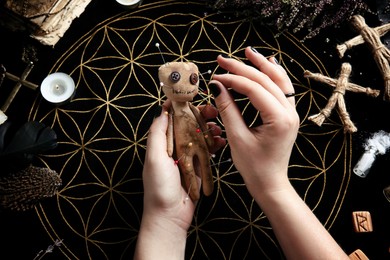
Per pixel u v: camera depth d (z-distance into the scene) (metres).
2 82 0.57
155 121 0.48
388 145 0.59
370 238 0.57
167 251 0.48
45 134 0.53
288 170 0.58
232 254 0.57
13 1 0.53
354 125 0.59
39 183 0.52
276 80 0.47
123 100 0.59
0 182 0.52
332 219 0.58
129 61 0.59
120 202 0.57
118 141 0.58
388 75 0.58
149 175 0.47
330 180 0.58
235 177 0.58
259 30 0.61
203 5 0.60
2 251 0.55
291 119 0.44
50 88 0.57
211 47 0.60
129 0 0.58
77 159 0.57
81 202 0.57
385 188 0.57
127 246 0.56
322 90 0.60
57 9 0.54
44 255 0.56
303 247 0.44
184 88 0.45
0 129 0.53
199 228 0.57
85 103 0.58
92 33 0.59
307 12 0.57
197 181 0.51
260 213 0.57
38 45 0.58
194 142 0.48
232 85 0.45
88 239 0.56
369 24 0.61
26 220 0.56
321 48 0.61
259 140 0.45
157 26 0.60
